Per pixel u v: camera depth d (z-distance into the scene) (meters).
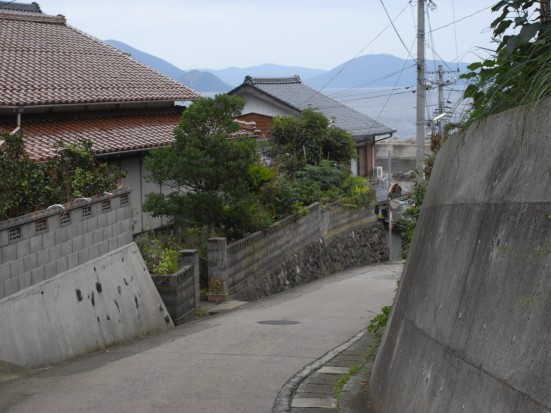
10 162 10.59
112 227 13.03
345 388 7.93
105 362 10.11
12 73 20.12
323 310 15.77
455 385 4.82
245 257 19.30
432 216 6.83
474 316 4.85
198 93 25.06
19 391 8.17
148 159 17.72
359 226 30.92
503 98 5.75
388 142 54.09
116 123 21.41
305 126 30.34
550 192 4.27
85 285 11.56
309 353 10.57
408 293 6.82
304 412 7.21
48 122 19.58
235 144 17.55
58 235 10.92
